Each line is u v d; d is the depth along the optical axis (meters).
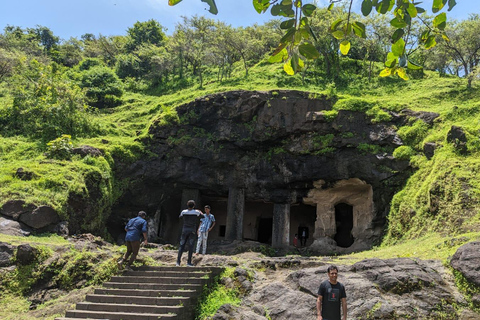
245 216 25.78
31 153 21.03
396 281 8.49
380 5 3.53
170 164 22.64
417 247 12.63
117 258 10.98
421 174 17.56
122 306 8.60
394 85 29.66
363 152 20.20
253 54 40.56
